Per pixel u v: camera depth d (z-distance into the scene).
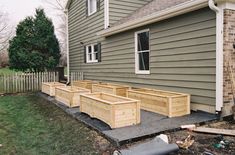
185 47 6.21
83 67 12.85
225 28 5.25
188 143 3.75
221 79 5.27
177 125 4.79
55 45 13.94
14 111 7.38
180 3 6.20
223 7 5.20
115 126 4.69
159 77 7.22
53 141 4.42
